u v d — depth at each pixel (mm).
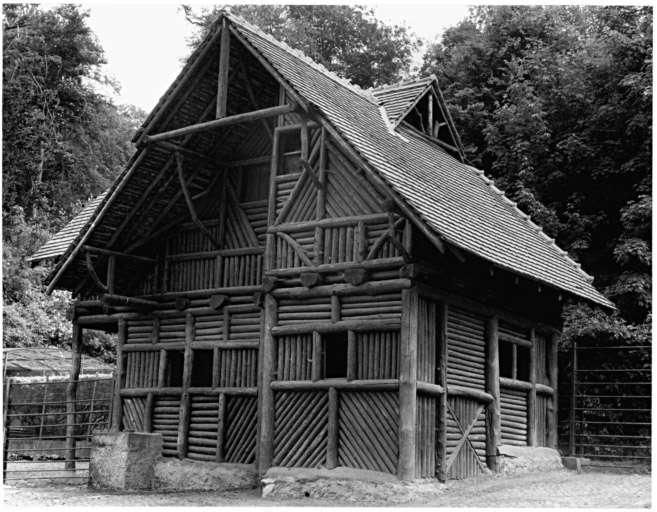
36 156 35344
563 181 25203
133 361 17109
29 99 34844
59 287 17469
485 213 16922
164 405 16469
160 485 15188
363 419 13430
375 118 17469
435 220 12961
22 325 31766
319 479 13328
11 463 20062
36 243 34281
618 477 16328
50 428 21984
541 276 15562
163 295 16797
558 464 17609
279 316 14680
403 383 12992
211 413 15766
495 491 13664
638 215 22562
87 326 18344
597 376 21328
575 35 28312
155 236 16781
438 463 13648
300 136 15320
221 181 16672
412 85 19703
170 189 16344
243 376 15492
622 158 24656
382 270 13602
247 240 16141
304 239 14562
